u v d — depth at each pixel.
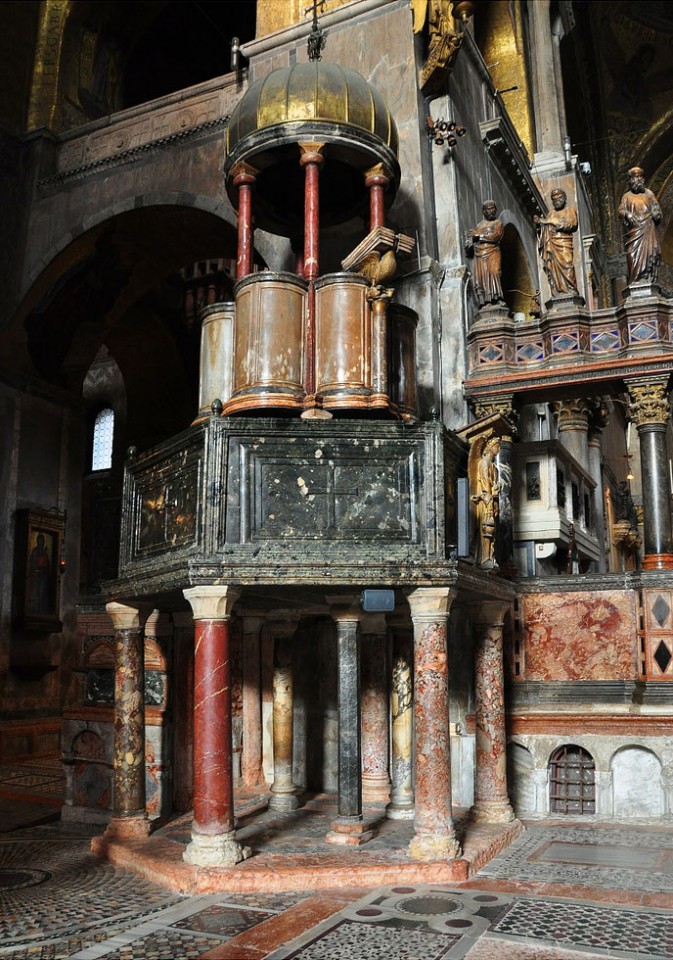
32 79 16.92
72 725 9.40
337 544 6.79
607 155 26.98
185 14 22.02
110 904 6.04
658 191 27.38
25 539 15.99
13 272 16.20
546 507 12.31
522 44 19.09
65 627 16.80
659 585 9.10
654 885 6.27
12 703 15.65
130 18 18.38
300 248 10.41
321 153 8.27
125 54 18.81
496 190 14.42
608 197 26.61
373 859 6.60
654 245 10.67
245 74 14.30
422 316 10.80
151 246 16.05
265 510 6.82
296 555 6.69
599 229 26.28
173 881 6.39
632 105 26.70
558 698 9.40
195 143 14.59
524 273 16.09
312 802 9.09
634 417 10.38
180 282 21.06
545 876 6.54
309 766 9.89
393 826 7.80
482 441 7.96
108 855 7.40
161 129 15.10
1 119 16.27
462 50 13.11
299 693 10.08
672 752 8.70
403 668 8.41
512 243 15.52
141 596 7.57
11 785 12.38
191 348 21.14
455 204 11.52
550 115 19.16
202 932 5.36
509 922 5.45
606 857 7.12
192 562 6.55
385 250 7.64
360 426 6.99
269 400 7.36
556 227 11.06
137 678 7.96
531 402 11.23
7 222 16.36
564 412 17.27
